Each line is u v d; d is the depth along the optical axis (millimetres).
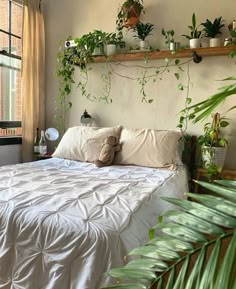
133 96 3123
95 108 3334
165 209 1662
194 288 547
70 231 1196
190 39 2662
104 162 2557
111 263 1112
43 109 3525
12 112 3303
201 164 2750
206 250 602
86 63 3225
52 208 1352
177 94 2912
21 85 3250
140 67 3066
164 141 2564
